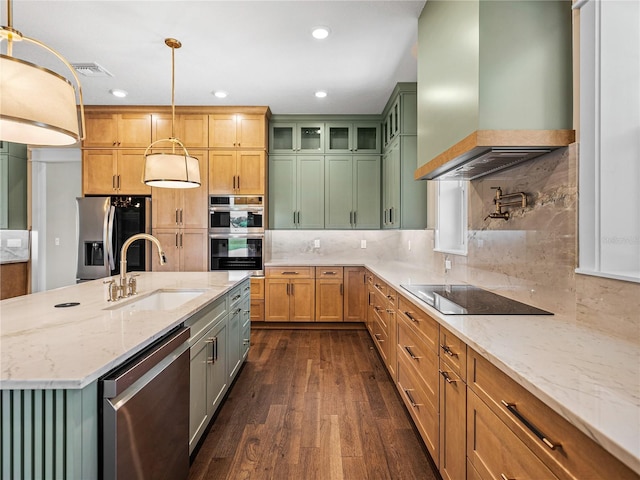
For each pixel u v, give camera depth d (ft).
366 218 15.53
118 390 3.51
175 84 12.16
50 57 10.24
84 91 12.80
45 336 4.24
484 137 5.00
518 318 5.05
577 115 4.90
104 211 13.55
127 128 14.43
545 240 5.46
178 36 9.12
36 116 3.67
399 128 12.24
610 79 4.50
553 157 5.25
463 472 4.57
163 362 4.59
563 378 2.99
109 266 13.52
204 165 14.56
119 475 3.51
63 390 3.15
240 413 7.79
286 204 15.58
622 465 2.15
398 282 8.80
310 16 8.25
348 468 6.00
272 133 15.55
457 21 5.88
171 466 4.77
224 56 10.17
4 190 14.92
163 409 4.52
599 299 4.39
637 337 3.86
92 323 4.83
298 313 14.56
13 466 3.18
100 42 9.43
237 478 5.74
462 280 8.70
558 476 2.72
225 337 8.11
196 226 14.52
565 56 5.10
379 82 12.05
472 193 8.07
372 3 7.77
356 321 14.62
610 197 4.49
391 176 13.64
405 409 7.96
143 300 7.28
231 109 14.39
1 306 5.94
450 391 5.00
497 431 3.69
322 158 15.56
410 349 7.17
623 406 2.51
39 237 16.66
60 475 3.15
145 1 7.73
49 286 18.53
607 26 4.48
